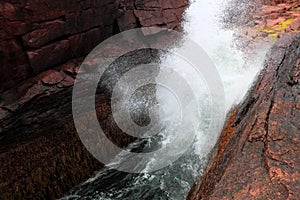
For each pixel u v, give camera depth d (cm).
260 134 205
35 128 496
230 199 163
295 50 321
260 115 226
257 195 158
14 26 452
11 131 461
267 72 385
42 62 515
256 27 1055
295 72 262
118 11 712
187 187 454
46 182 490
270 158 179
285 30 968
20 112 471
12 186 448
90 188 518
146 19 805
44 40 512
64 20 548
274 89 261
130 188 507
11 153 458
